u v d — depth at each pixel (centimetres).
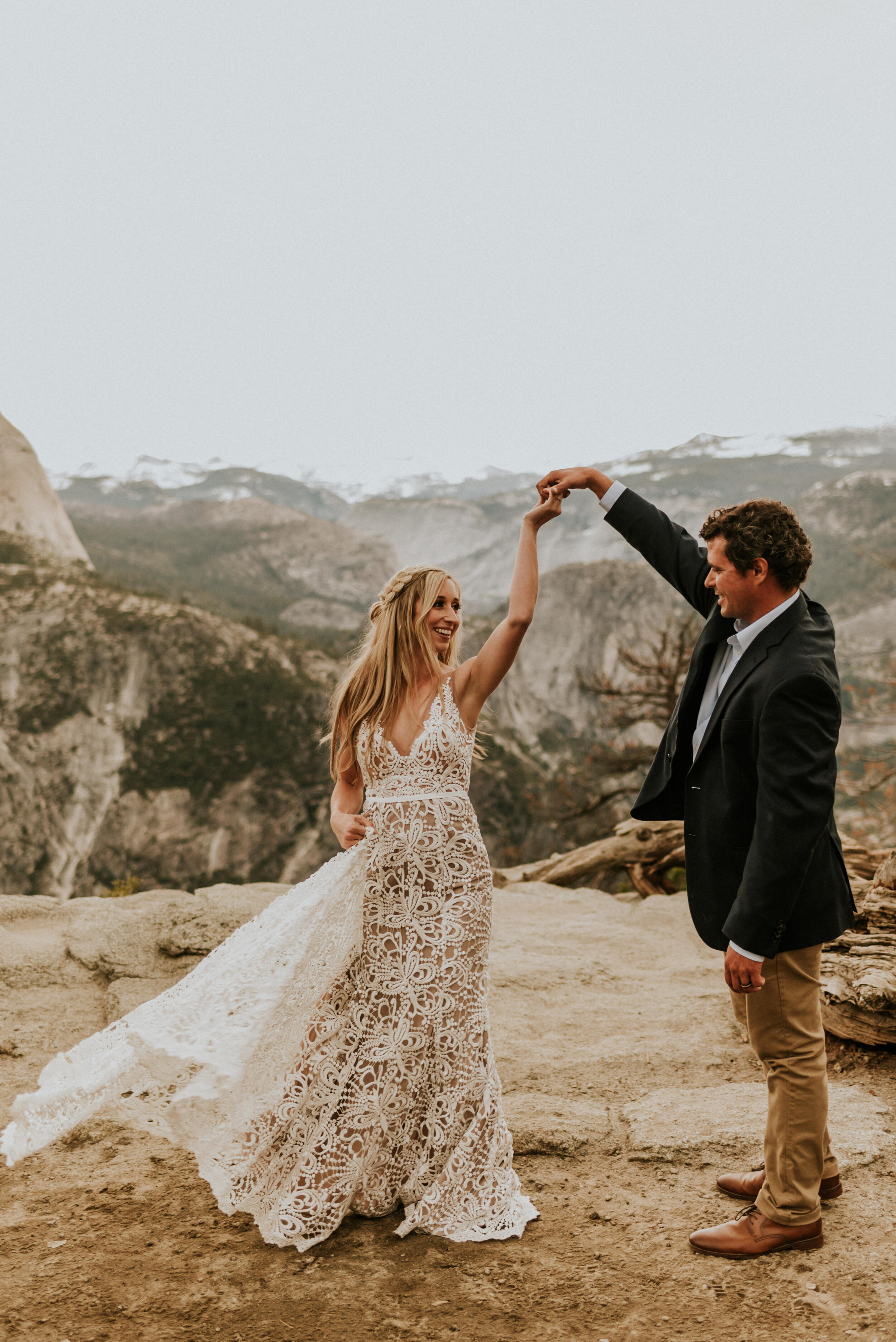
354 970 261
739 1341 201
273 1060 247
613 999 437
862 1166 270
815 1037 231
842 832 1223
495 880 880
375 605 273
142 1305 218
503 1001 436
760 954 212
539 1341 204
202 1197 271
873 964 360
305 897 265
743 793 228
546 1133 295
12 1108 230
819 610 236
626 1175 278
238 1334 208
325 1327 210
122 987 429
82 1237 249
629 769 2106
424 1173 252
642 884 898
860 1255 229
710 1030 391
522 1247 241
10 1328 210
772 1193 234
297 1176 246
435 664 261
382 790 260
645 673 2073
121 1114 238
